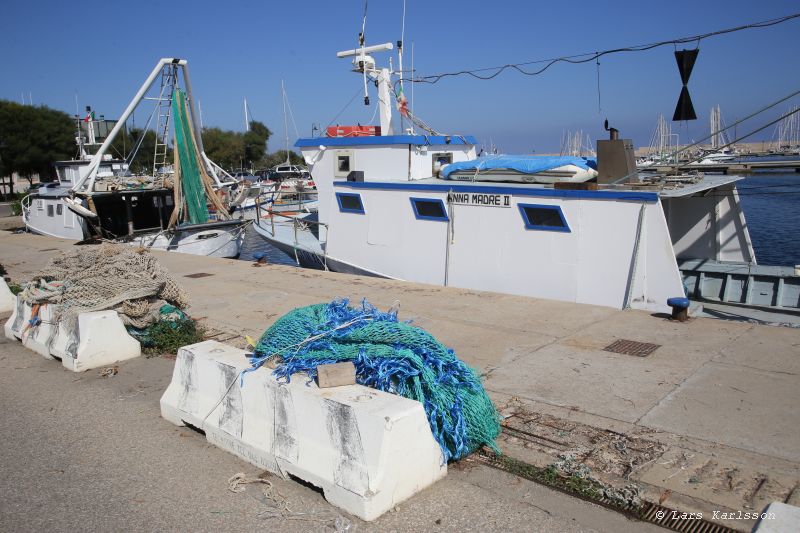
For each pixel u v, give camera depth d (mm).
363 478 3930
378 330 4812
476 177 12359
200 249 18656
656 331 7727
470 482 4336
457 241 11539
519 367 6613
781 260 19359
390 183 12305
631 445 4754
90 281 7566
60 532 3920
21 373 7047
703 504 3918
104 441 5223
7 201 49531
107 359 7195
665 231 9227
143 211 21266
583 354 6957
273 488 4340
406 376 4477
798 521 2930
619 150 10359
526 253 10703
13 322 8500
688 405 5457
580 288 10156
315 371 4598
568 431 5039
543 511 3961
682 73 9820
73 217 20703
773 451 4578
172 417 5516
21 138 50031
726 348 6945
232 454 4902
